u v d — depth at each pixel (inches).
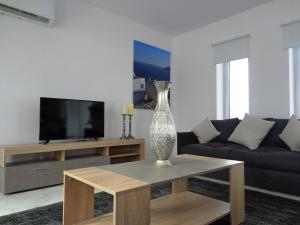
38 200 88.4
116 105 152.4
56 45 126.5
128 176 55.9
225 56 157.3
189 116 178.1
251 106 143.1
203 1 136.3
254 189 101.7
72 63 132.6
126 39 159.6
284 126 116.2
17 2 104.9
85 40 138.7
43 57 121.6
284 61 130.3
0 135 108.0
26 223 68.6
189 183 110.0
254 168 100.3
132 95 161.2
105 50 148.1
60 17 128.4
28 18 112.7
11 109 111.2
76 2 135.3
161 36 182.1
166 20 161.6
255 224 68.7
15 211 77.7
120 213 44.1
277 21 133.8
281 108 130.6
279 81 132.0
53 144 109.4
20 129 113.6
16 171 96.8
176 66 187.6
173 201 73.5
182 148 130.2
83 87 136.9
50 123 115.3
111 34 151.6
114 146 142.8
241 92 154.7
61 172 109.7
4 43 109.6
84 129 128.0
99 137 134.8
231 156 107.4
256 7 142.6
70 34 132.3
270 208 80.4
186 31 179.9
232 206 67.5
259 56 140.7
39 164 103.2
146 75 170.1
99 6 143.2
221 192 97.1
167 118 71.8
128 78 159.5
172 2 137.8
